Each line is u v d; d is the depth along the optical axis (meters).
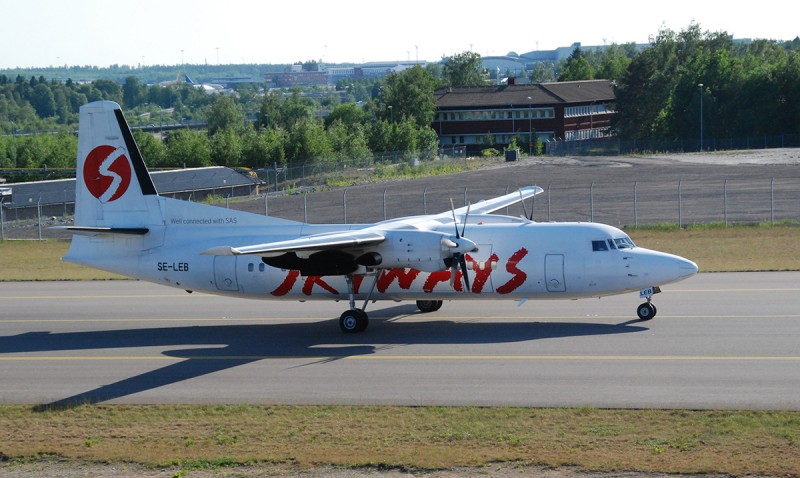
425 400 31.77
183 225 48.34
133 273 48.66
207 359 39.56
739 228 79.19
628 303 49.06
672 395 31.08
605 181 125.38
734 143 188.00
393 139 192.50
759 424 27.73
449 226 46.31
